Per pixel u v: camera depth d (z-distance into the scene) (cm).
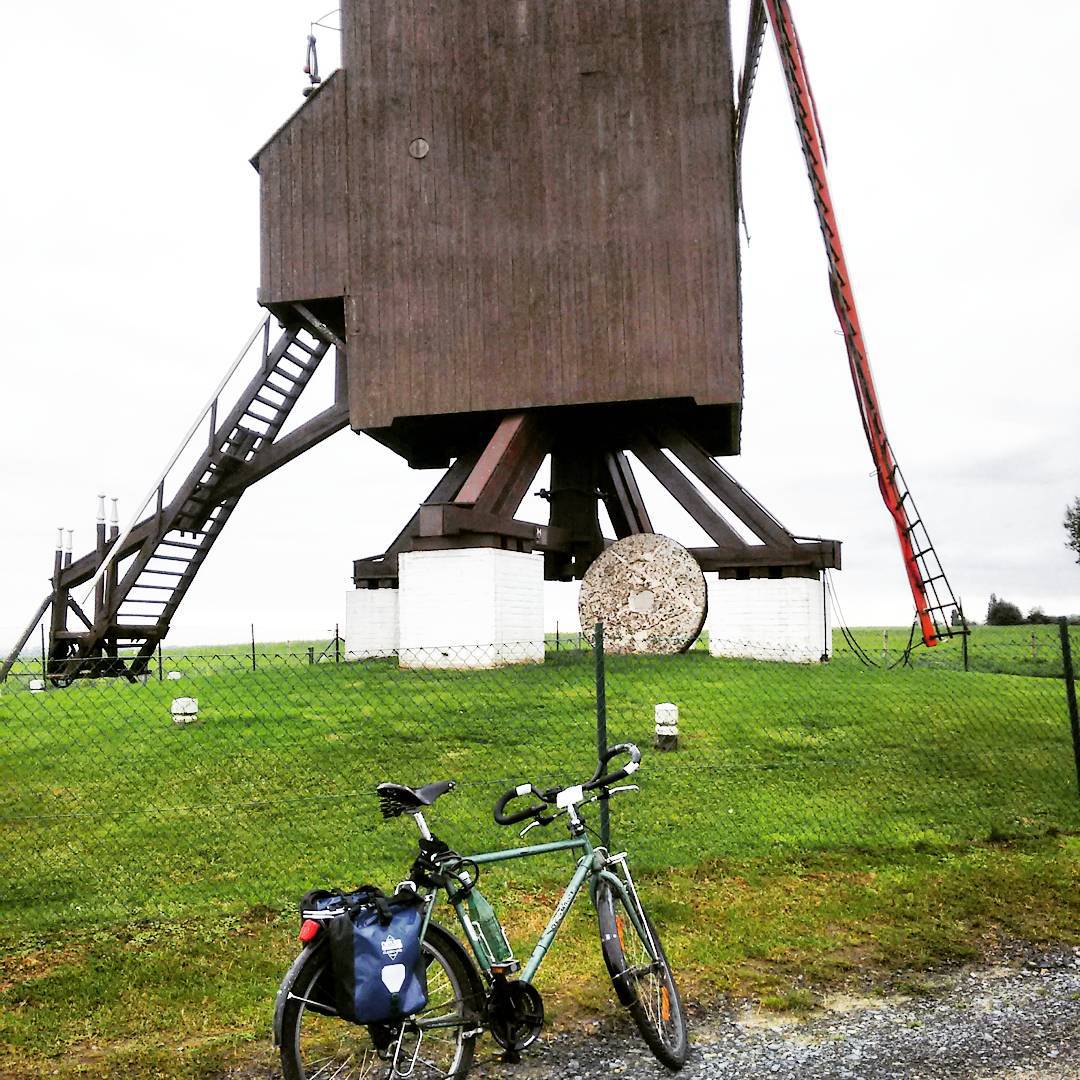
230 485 2422
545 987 631
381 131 2295
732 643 2169
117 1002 607
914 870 877
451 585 2036
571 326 2188
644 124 2189
